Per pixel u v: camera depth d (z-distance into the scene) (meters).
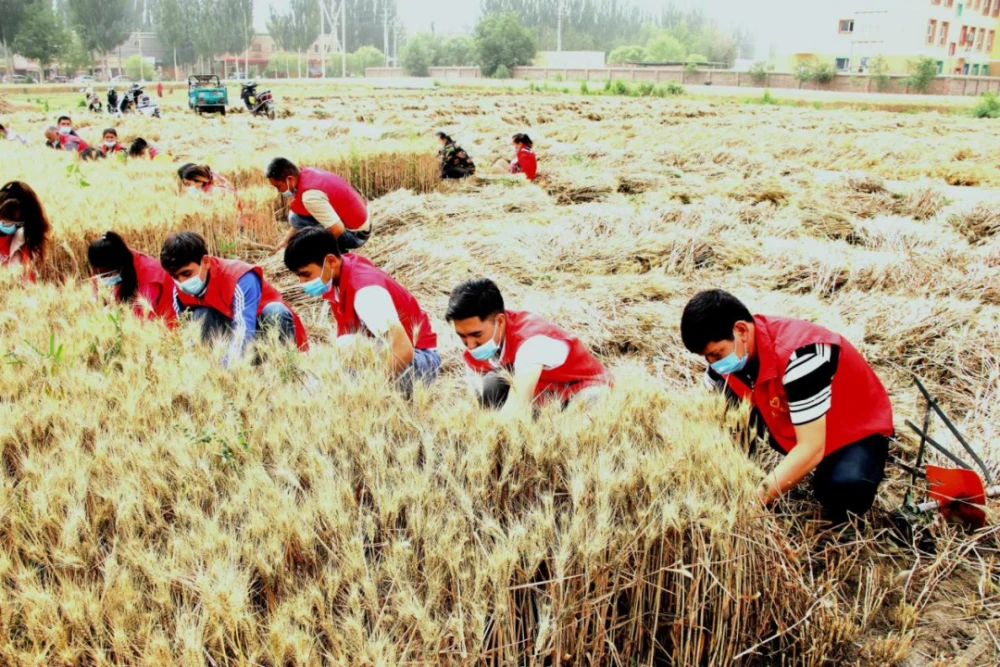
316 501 2.27
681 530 2.28
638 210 9.35
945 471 3.27
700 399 2.83
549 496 2.29
